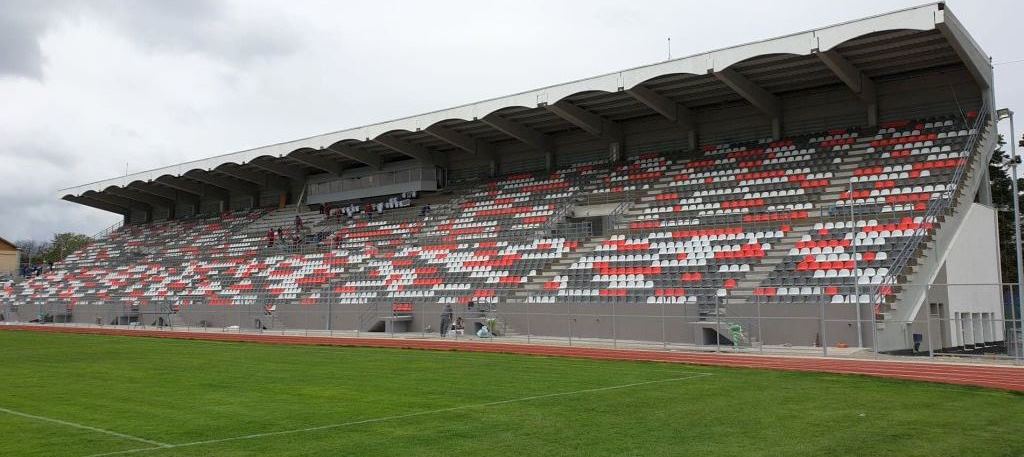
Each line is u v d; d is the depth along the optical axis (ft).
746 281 87.10
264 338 100.48
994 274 94.22
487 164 154.20
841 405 39.37
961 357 64.85
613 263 101.71
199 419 35.76
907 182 92.79
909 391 44.60
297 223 166.09
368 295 122.72
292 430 32.89
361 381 51.01
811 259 85.30
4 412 38.06
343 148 152.87
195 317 130.72
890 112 107.76
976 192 95.30
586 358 67.87
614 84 104.58
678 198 112.16
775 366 59.00
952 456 27.55
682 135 128.36
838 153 105.09
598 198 122.83
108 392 45.65
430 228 138.62
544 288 103.71
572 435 31.60
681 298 88.94
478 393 44.68
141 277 171.94
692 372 55.62
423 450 28.81
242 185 195.00
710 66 95.30
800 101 115.96
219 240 179.42
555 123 134.92
